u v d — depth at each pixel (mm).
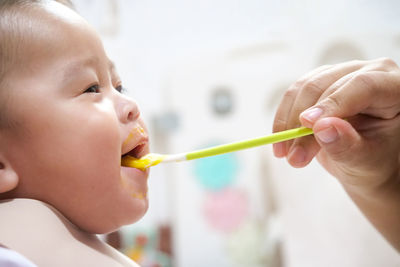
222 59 1886
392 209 684
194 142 1892
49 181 501
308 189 1374
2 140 497
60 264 464
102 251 517
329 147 538
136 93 1801
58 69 512
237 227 1869
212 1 1854
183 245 1863
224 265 1854
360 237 1237
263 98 1889
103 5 1649
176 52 1842
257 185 1869
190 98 1888
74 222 528
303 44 1810
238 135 1892
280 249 1703
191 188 1907
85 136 508
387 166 627
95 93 539
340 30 1766
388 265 1212
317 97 595
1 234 454
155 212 1862
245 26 1865
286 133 539
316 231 1324
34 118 493
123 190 539
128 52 1745
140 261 1654
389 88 555
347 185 694
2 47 503
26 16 521
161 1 1808
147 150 597
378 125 604
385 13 1764
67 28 533
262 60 1880
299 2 1819
